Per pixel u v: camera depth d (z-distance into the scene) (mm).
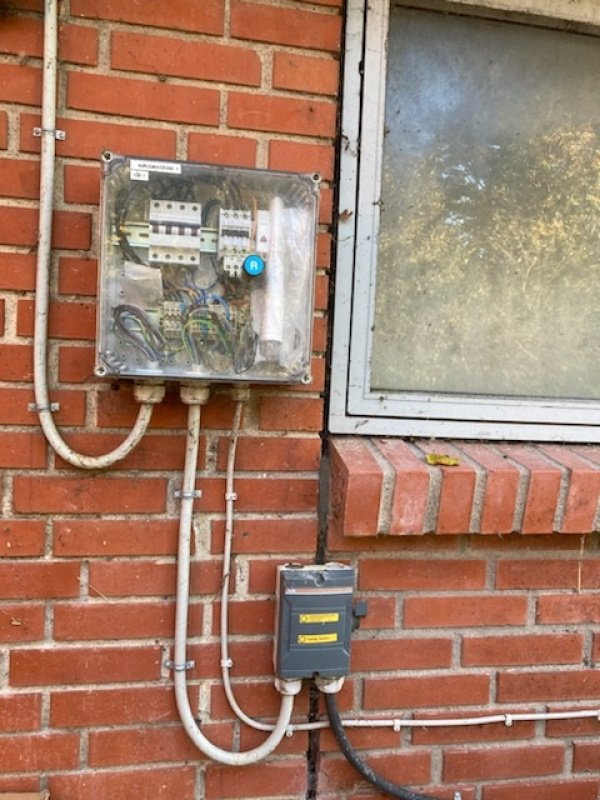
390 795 1335
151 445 1231
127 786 1266
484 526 1241
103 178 1062
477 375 1443
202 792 1292
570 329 1473
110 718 1254
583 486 1245
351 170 1292
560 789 1402
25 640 1222
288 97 1228
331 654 1218
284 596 1202
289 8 1218
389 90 1361
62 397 1199
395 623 1332
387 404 1363
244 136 1217
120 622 1244
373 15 1276
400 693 1342
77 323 1192
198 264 1100
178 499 1246
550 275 1457
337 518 1249
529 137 1430
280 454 1277
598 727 1417
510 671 1374
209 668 1277
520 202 1436
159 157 1169
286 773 1312
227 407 1247
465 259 1424
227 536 1255
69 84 1152
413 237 1398
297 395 1277
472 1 1342
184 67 1188
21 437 1192
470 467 1237
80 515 1221
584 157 1452
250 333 1126
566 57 1426
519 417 1419
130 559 1242
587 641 1399
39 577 1217
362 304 1329
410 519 1214
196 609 1265
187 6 1180
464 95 1396
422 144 1386
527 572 1364
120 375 1088
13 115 1146
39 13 1138
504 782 1388
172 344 1102
